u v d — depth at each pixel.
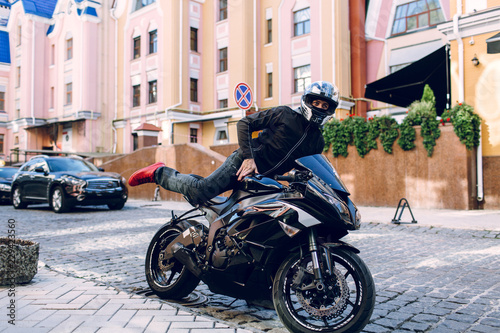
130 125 22.62
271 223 2.66
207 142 23.02
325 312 2.47
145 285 4.04
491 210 10.48
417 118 11.05
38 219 9.87
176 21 21.61
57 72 22.14
